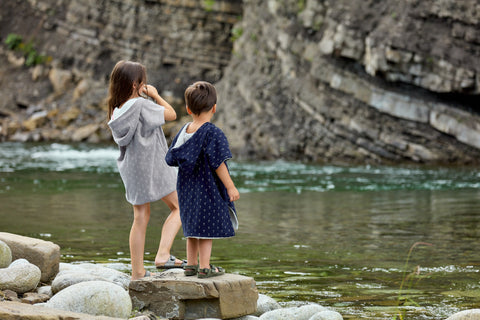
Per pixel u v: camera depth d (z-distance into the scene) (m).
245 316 3.82
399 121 19.00
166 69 27.70
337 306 4.05
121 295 3.69
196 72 27.23
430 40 18.48
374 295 4.35
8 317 3.10
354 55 19.50
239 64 23.86
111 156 19.69
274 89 21.72
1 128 25.98
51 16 29.94
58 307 3.54
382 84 19.25
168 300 3.81
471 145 18.20
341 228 7.58
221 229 3.79
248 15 24.70
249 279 3.87
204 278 3.85
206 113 3.94
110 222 7.86
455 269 5.20
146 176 4.40
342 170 16.67
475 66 17.86
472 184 13.24
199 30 27.23
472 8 17.92
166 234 4.69
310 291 4.48
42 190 11.64
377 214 8.84
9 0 30.98
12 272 4.04
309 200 10.62
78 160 18.33
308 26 20.98
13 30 30.53
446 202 10.20
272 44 22.30
